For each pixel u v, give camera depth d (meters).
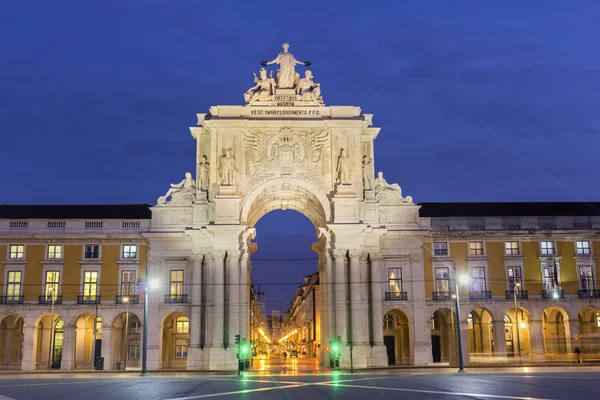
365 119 29.97
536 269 29.89
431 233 29.47
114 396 13.37
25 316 28.55
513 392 12.82
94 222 29.34
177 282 28.92
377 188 29.83
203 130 29.64
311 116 29.34
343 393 13.45
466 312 29.12
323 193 28.66
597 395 12.03
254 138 29.06
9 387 16.30
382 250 29.36
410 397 12.17
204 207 28.62
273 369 26.78
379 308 28.14
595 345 29.34
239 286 27.77
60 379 20.12
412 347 28.62
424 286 29.20
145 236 28.89
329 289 27.97
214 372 25.22
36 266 29.00
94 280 29.03
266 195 29.86
